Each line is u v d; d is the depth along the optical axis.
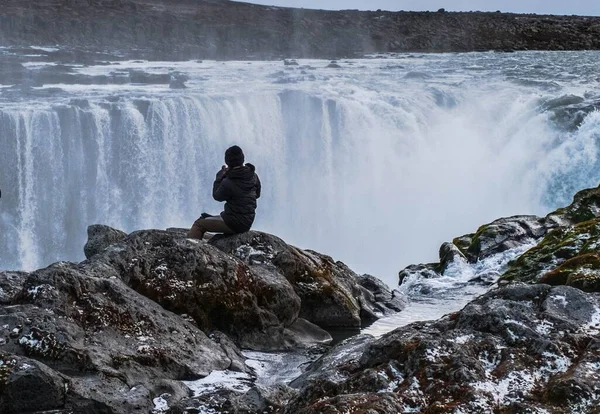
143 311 8.10
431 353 5.28
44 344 7.22
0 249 28.22
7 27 76.88
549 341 5.29
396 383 5.23
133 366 7.52
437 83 41.47
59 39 77.31
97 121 29.38
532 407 4.71
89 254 11.41
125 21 80.62
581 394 4.79
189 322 8.93
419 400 4.94
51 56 60.88
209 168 31.09
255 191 10.87
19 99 33.50
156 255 9.21
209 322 9.22
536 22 102.31
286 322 9.81
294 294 9.88
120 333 7.82
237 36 84.19
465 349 5.29
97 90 38.34
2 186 28.34
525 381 5.03
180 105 30.77
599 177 31.12
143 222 30.05
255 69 57.66
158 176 30.31
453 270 13.51
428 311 11.56
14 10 79.94
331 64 62.94
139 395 7.04
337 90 35.56
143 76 43.97
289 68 59.28
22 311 7.48
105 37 78.56
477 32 98.56
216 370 8.12
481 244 13.77
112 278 8.41
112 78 43.59
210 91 36.00
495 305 5.70
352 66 62.09
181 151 30.73
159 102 30.47
